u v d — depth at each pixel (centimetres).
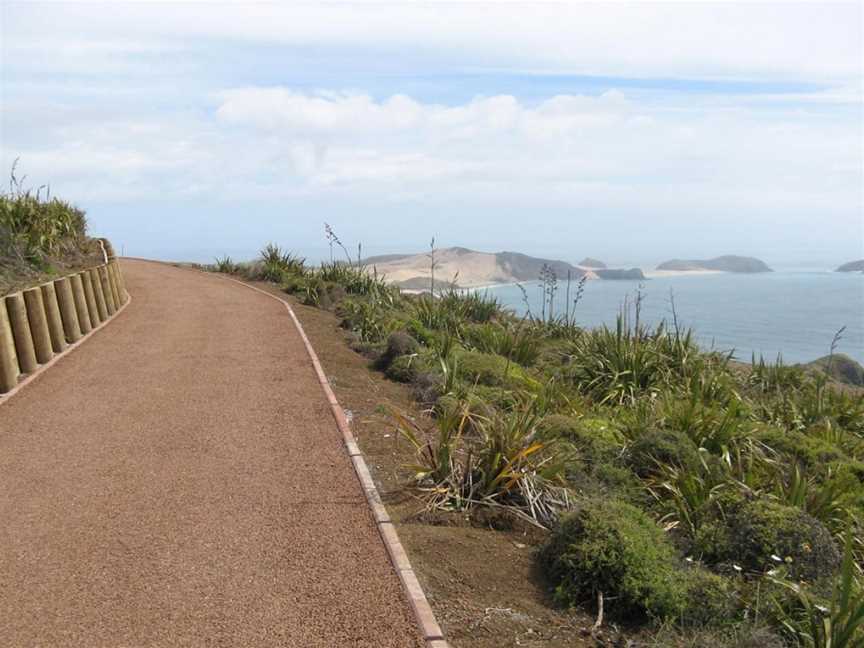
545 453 668
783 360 1360
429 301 1670
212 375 960
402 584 445
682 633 418
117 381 920
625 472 676
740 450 785
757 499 571
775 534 505
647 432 737
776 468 726
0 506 547
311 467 639
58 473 614
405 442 730
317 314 1545
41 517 529
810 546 497
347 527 522
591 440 742
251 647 379
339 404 845
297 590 435
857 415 1095
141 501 559
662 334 1238
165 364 1017
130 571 452
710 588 446
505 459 611
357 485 601
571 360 1217
